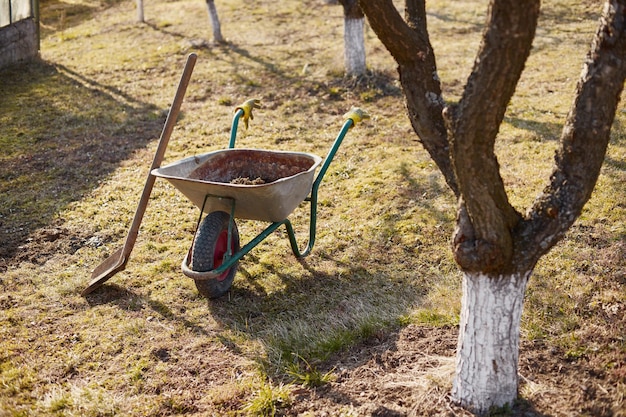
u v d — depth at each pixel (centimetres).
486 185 299
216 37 1287
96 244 599
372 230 596
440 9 1459
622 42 279
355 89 989
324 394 390
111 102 1015
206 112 953
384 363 412
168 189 708
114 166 779
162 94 1044
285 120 905
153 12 1611
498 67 269
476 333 344
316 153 784
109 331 467
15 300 509
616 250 519
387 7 324
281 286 520
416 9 352
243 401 388
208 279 455
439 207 623
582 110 298
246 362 427
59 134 892
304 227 615
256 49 1241
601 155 304
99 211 661
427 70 342
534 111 858
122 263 504
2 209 672
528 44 265
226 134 864
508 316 338
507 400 355
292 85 1030
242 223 624
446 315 456
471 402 356
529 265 326
